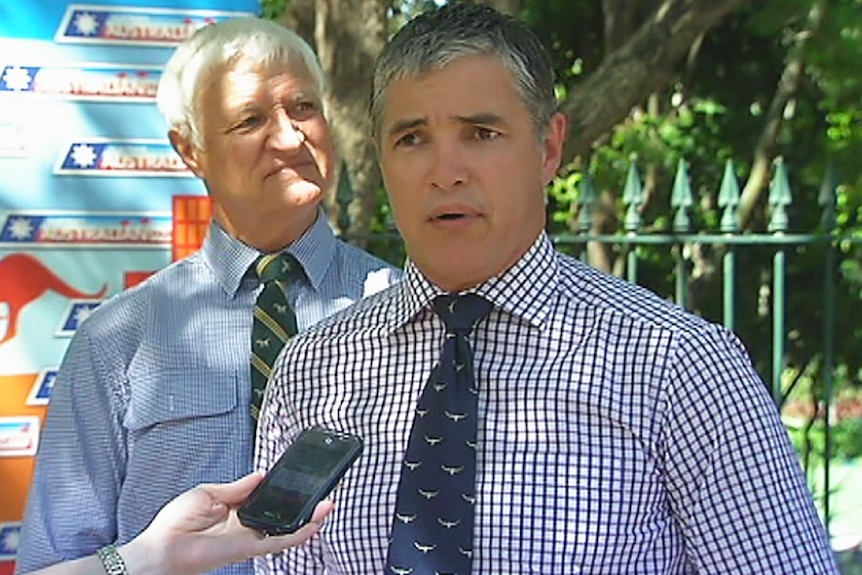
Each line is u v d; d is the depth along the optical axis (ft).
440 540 5.72
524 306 5.92
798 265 21.38
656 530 5.74
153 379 8.16
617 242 13.55
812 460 21.99
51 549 8.04
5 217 10.18
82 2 10.27
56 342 10.32
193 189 10.57
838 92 19.92
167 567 5.88
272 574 6.63
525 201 5.88
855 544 18.89
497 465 5.77
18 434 10.23
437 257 5.90
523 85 5.78
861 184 19.48
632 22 22.77
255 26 8.23
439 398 5.95
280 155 8.12
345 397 6.33
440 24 5.80
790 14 19.61
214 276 8.48
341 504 6.10
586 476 5.67
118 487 8.19
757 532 5.55
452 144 5.75
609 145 23.89
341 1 16.89
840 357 22.38
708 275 22.43
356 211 16.35
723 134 24.59
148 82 10.46
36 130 10.22
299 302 8.46
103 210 10.40
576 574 5.65
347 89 16.74
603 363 5.76
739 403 5.62
